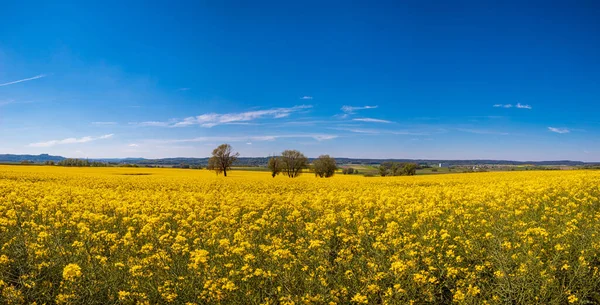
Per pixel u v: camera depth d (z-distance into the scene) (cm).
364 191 2316
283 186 2819
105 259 780
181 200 1836
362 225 1135
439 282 742
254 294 693
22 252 833
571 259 798
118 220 1332
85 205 1582
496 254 790
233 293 681
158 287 685
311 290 689
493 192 1838
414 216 1320
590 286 667
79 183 3078
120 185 2909
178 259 829
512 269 741
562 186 1908
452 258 827
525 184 2291
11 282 740
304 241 1007
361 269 770
